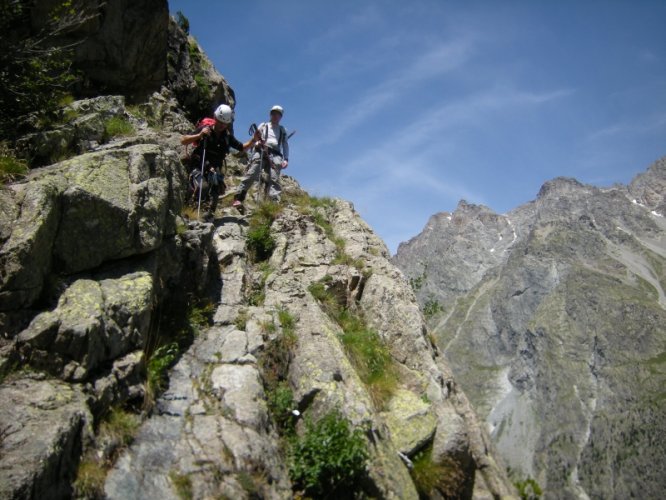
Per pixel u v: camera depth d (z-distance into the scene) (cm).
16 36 1290
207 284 1073
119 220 826
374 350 1112
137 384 742
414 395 1047
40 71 1154
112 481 614
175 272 955
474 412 1155
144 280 826
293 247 1350
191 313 962
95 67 1650
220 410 777
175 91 2058
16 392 616
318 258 1332
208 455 690
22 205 732
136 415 718
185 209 1236
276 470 725
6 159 855
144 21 1692
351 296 1293
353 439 766
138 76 1794
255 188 1698
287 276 1216
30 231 700
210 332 954
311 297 1144
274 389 885
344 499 750
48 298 718
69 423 602
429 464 922
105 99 1321
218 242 1213
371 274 1362
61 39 1480
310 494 742
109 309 745
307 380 888
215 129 1341
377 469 785
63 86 1298
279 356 938
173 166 1004
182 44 2145
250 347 921
